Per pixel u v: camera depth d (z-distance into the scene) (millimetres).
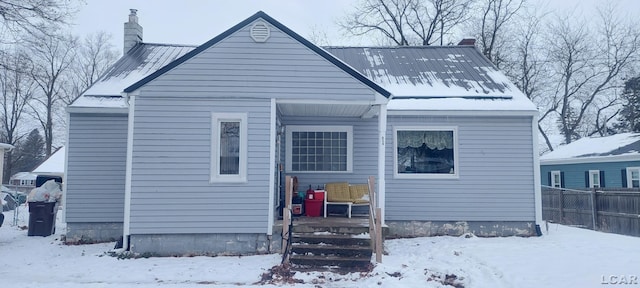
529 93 31578
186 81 10125
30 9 13000
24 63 15289
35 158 50750
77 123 12133
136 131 10000
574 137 33906
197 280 8086
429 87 13008
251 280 8094
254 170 10094
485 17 30406
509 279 7219
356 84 10289
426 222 12195
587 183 21453
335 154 12523
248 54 10250
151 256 9875
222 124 10234
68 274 8477
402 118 12359
